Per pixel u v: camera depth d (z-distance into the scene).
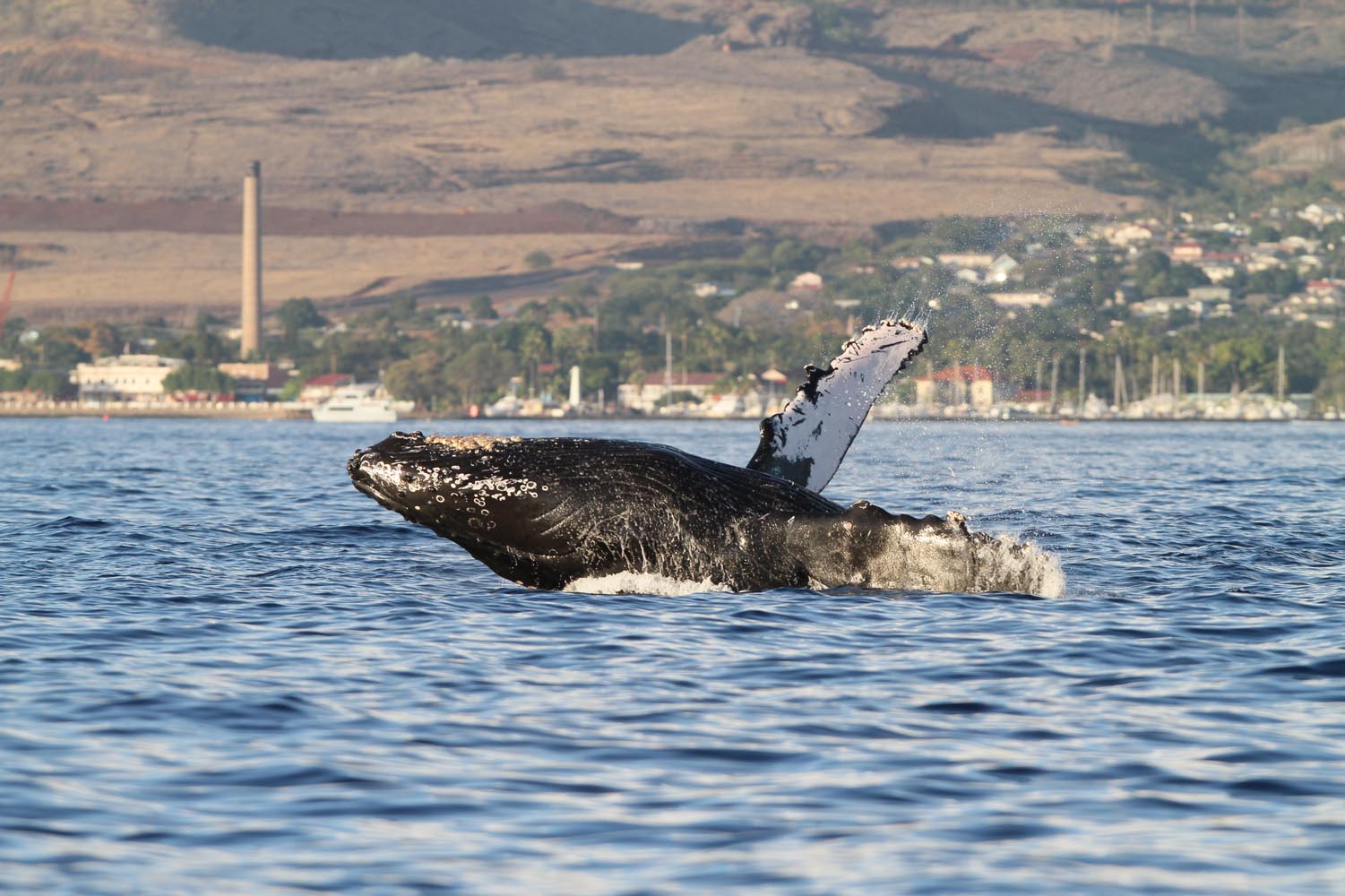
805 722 48.41
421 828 38.34
